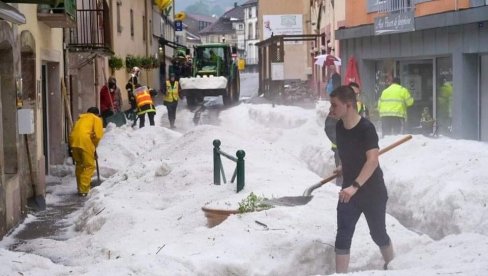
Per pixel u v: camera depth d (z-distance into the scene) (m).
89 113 15.60
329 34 33.16
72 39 23.09
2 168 10.97
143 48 45.53
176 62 42.34
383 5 22.64
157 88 52.81
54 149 18.00
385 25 21.78
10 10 10.44
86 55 23.30
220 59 39.03
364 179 7.36
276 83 37.03
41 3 12.25
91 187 16.11
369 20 23.88
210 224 9.63
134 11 41.44
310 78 44.78
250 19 150.88
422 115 20.45
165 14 60.94
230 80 38.91
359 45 25.06
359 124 7.47
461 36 18.34
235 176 11.42
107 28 27.66
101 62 28.20
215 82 37.38
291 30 49.62
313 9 41.91
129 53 39.38
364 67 24.91
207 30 163.25
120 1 36.06
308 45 45.84
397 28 21.00
